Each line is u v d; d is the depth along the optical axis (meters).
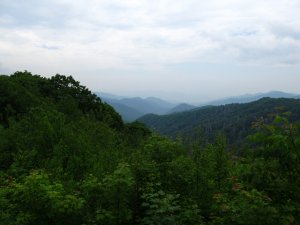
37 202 5.56
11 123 16.28
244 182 6.63
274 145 6.46
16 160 11.07
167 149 7.61
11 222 5.30
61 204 5.50
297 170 6.54
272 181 6.52
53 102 29.39
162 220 5.54
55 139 13.90
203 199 6.77
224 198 6.40
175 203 5.79
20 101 22.11
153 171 6.63
